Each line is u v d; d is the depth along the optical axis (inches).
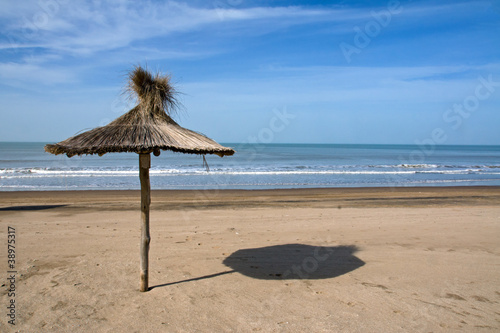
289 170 1306.6
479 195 665.6
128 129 164.1
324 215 408.2
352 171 1270.9
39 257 233.5
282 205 512.7
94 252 246.1
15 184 863.7
